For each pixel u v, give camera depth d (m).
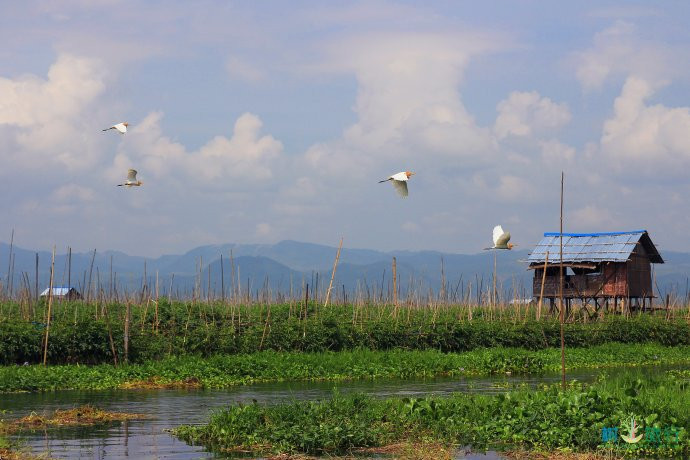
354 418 28.59
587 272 82.75
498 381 47.72
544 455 24.86
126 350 47.97
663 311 83.25
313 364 50.88
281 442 26.05
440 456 24.66
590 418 27.27
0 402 37.19
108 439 27.88
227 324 55.56
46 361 47.38
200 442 27.27
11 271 63.53
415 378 50.03
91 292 62.47
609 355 63.69
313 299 67.62
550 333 67.56
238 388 43.66
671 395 31.70
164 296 61.59
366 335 58.41
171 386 44.12
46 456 24.70
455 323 63.03
